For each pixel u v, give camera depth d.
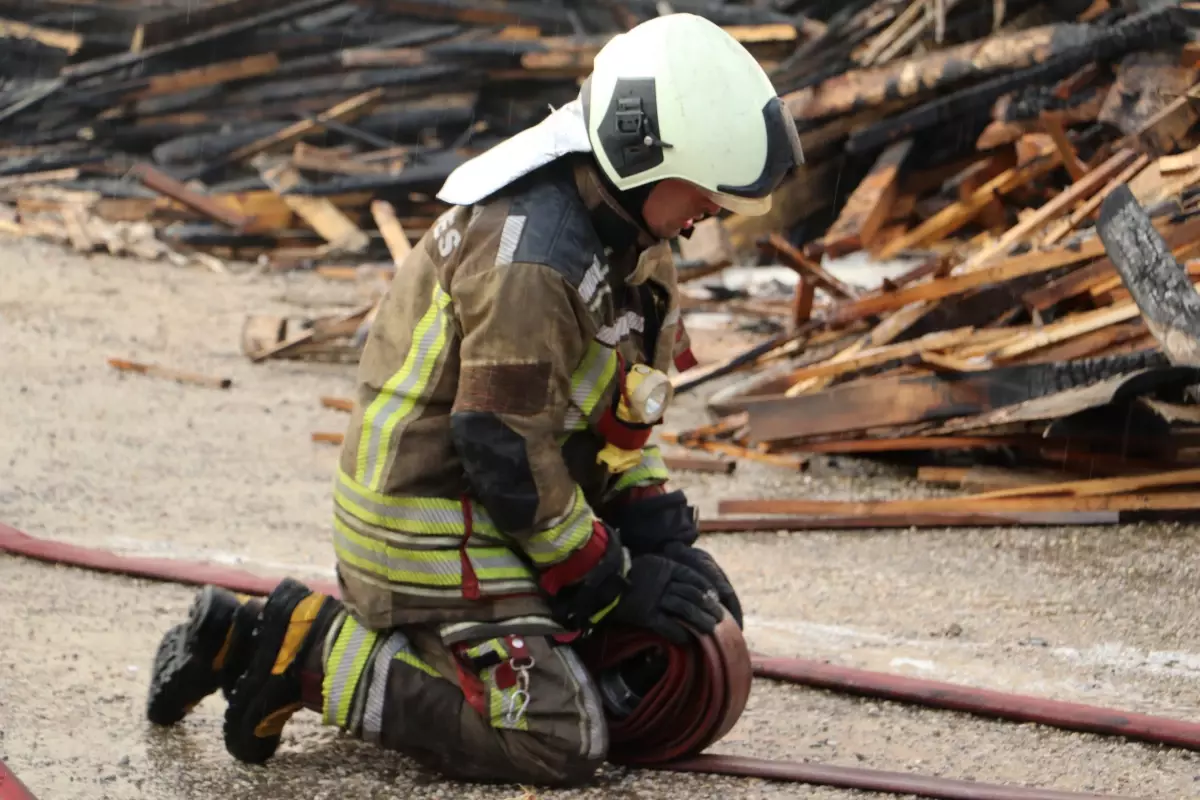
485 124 27.61
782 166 5.50
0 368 16.16
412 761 6.24
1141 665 8.08
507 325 5.31
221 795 5.86
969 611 9.12
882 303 12.95
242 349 17.91
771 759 6.43
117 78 29.53
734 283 20.03
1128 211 10.67
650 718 6.05
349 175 26.14
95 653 7.71
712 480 12.69
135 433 13.82
